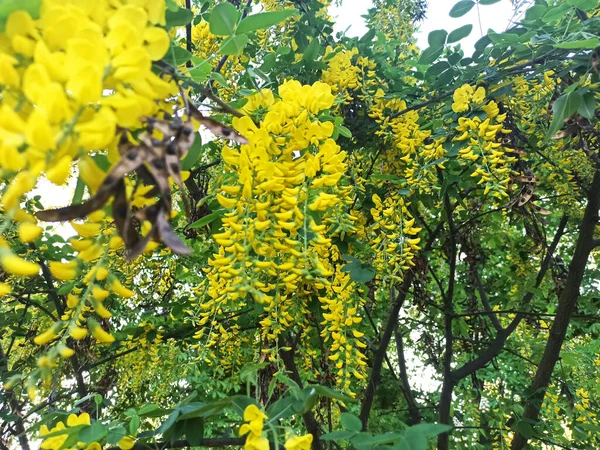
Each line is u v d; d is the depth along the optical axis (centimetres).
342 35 388
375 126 330
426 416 634
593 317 436
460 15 282
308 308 283
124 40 83
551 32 278
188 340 414
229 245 154
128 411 178
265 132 150
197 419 175
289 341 334
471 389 559
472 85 304
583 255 415
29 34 83
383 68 378
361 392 446
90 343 395
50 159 72
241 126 150
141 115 85
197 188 316
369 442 124
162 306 430
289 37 380
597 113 291
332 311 232
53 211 77
